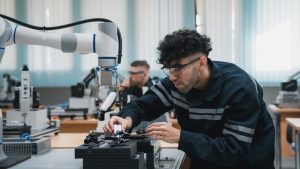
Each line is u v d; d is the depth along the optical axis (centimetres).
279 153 431
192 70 145
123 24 541
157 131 143
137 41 541
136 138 154
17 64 549
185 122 173
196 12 526
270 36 515
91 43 174
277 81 513
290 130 399
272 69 515
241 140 142
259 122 162
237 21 520
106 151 133
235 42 521
